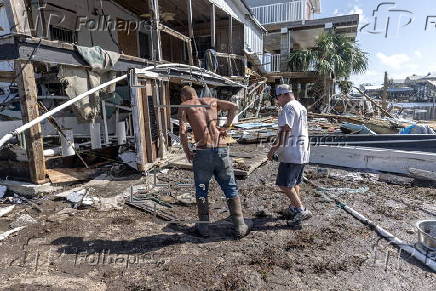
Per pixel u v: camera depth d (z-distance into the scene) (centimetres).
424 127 799
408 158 580
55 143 831
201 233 351
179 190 511
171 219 396
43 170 518
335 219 393
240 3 1386
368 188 508
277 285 259
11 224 385
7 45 477
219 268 285
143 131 615
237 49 1520
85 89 589
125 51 1278
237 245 330
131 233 361
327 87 1866
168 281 267
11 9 459
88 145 848
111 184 546
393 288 253
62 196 478
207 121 340
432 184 527
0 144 389
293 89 1988
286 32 1955
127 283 265
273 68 2142
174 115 1230
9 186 509
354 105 1917
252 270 281
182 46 1581
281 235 351
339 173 602
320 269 281
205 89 1009
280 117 354
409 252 306
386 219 388
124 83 889
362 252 311
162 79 732
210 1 1172
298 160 356
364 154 628
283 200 464
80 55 571
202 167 341
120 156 668
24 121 498
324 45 1830
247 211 425
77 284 264
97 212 425
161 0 1199
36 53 493
